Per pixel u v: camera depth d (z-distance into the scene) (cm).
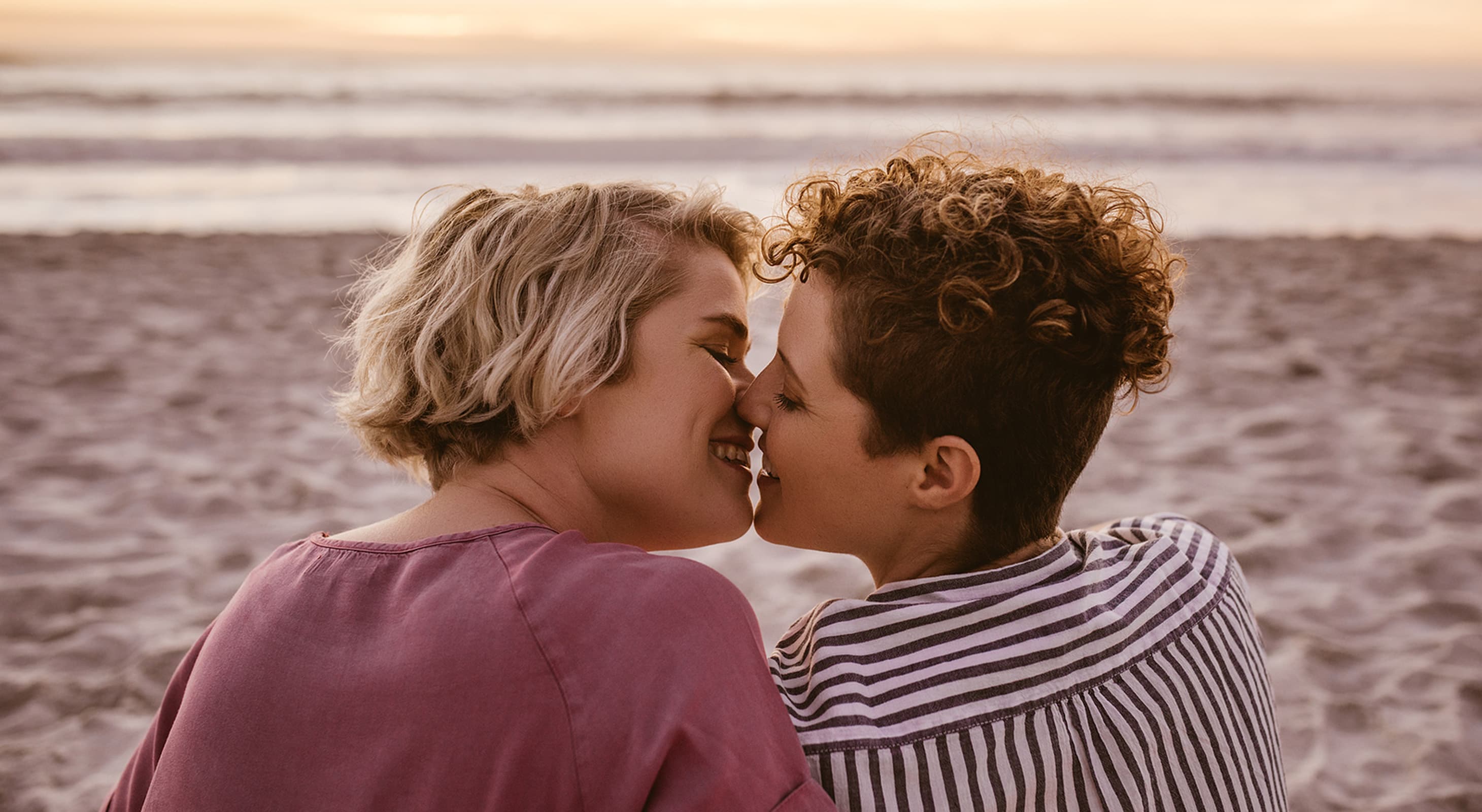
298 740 86
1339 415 541
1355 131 2575
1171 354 655
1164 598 105
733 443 116
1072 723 95
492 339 101
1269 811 101
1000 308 96
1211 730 99
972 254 96
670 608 86
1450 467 462
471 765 82
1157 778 96
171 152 1695
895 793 90
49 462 456
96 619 325
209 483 438
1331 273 920
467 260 105
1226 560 118
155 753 108
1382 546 383
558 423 105
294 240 1000
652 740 80
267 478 445
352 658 87
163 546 379
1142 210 108
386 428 110
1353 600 343
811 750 91
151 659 299
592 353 101
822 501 109
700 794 80
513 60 5528
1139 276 101
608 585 87
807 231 107
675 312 105
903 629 99
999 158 117
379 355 113
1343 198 1507
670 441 105
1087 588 102
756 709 86
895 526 109
